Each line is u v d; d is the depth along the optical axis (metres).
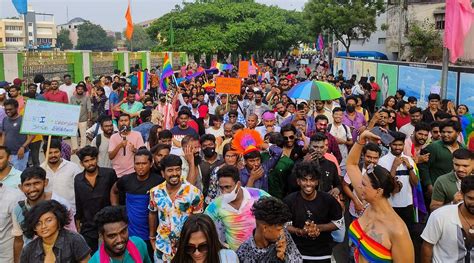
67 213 4.21
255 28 51.94
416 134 7.37
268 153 6.96
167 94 13.34
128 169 7.96
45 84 13.16
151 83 23.16
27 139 9.09
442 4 34.94
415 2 36.44
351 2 40.75
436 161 6.80
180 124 9.05
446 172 6.76
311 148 6.42
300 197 5.27
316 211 5.19
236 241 4.91
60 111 6.67
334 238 5.46
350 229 4.04
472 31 14.15
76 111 6.75
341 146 9.05
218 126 10.00
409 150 7.43
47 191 5.56
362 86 19.00
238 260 3.76
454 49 11.95
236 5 54.97
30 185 4.86
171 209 5.30
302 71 31.58
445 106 10.73
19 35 110.31
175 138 8.84
